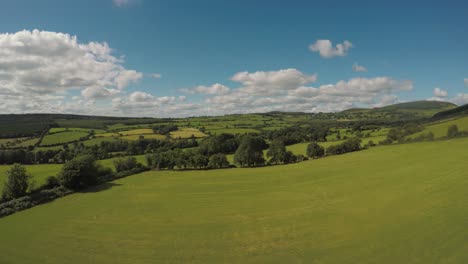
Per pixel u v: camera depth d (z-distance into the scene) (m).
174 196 60.19
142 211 50.00
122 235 38.94
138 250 33.88
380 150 98.12
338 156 101.25
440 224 32.50
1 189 63.16
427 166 60.78
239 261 29.61
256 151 102.19
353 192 51.56
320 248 30.89
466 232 29.73
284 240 33.88
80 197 61.94
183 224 42.25
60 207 54.50
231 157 120.31
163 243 35.56
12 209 52.06
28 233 41.16
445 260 25.47
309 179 67.94
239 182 71.44
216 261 29.94
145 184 74.12
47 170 85.69
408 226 33.41
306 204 47.94
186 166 99.94
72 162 69.00
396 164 69.31
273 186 64.38
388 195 46.12
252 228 38.81
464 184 44.50
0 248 36.22
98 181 75.50
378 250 28.86
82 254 33.56
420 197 42.41
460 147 75.00
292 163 99.25
